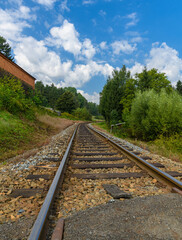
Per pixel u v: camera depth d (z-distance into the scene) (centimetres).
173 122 932
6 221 195
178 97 981
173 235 161
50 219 196
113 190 273
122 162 468
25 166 421
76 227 178
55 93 11444
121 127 1698
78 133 1368
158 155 605
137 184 316
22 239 163
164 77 2786
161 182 314
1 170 393
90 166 415
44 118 1498
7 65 1365
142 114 1173
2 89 1062
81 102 14762
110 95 2823
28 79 1834
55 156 530
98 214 202
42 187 290
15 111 1110
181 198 242
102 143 814
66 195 262
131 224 180
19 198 255
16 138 765
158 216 195
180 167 452
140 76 2706
